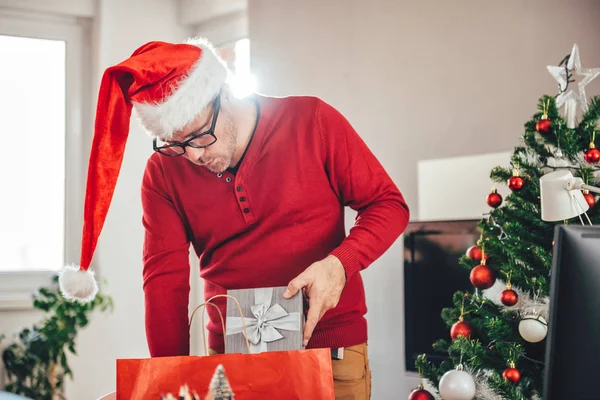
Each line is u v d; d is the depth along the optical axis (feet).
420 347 8.36
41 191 12.57
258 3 11.38
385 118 9.70
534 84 8.10
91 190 4.54
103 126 4.51
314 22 10.61
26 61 12.53
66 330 11.08
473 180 8.63
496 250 5.56
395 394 9.43
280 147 5.25
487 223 5.79
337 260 4.84
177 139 4.80
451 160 8.89
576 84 7.63
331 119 5.35
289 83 10.94
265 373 4.02
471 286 7.93
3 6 12.14
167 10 12.73
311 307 4.62
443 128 9.02
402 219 5.33
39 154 12.59
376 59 9.82
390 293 9.50
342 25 10.25
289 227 5.23
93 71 12.54
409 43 9.43
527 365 5.44
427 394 5.59
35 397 11.25
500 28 8.45
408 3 9.45
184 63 4.68
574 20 7.75
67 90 12.61
